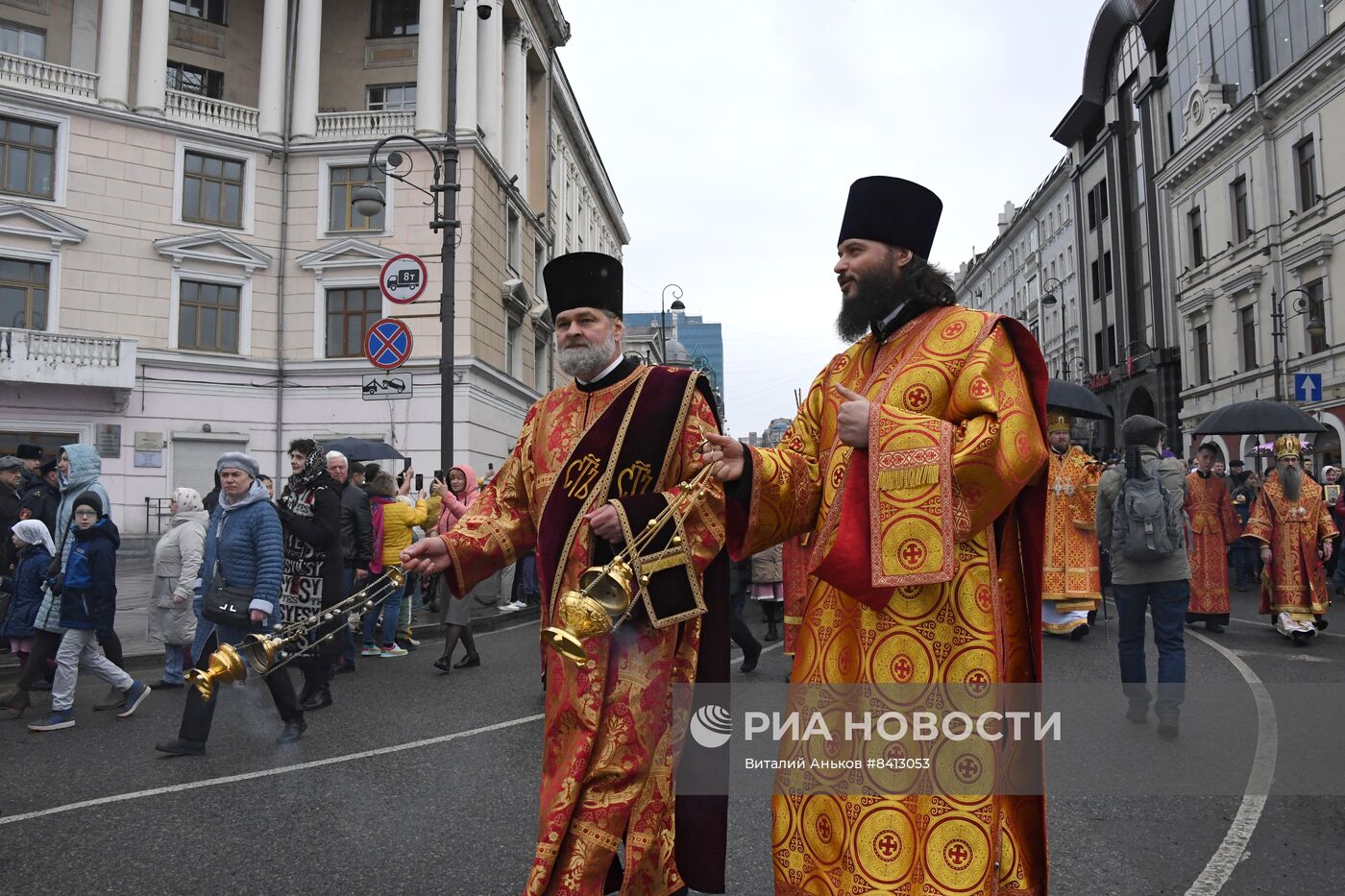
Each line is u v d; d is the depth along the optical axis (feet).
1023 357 7.59
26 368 72.59
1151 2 123.34
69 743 18.45
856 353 8.52
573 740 8.00
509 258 95.20
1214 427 41.93
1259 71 95.55
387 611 29.84
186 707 17.40
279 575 17.90
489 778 15.19
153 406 77.87
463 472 30.86
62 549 20.83
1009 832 7.40
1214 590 31.45
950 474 6.90
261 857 11.87
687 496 8.04
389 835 12.57
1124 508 17.85
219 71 87.66
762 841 12.00
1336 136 84.33
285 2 85.15
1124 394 133.28
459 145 80.53
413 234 80.74
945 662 7.02
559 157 119.03
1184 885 10.52
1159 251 124.47
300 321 81.76
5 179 74.43
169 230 79.00
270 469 80.74
